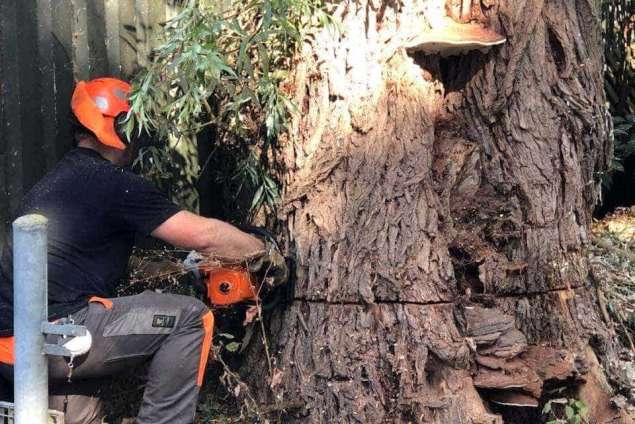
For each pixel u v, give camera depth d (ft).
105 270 9.12
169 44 9.59
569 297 10.52
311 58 10.14
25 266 7.52
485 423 9.40
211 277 9.64
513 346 9.71
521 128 10.10
